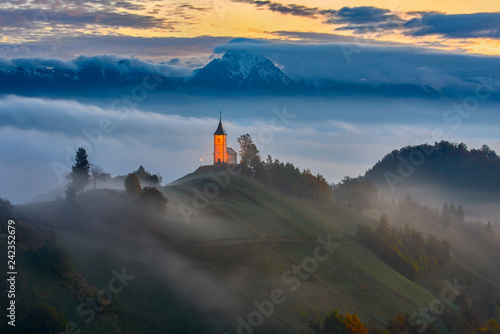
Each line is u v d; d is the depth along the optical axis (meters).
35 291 77.62
